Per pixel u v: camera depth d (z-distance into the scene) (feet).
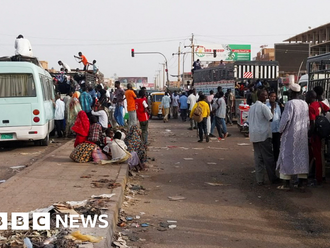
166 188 25.91
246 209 21.16
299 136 24.16
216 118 52.54
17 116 40.70
